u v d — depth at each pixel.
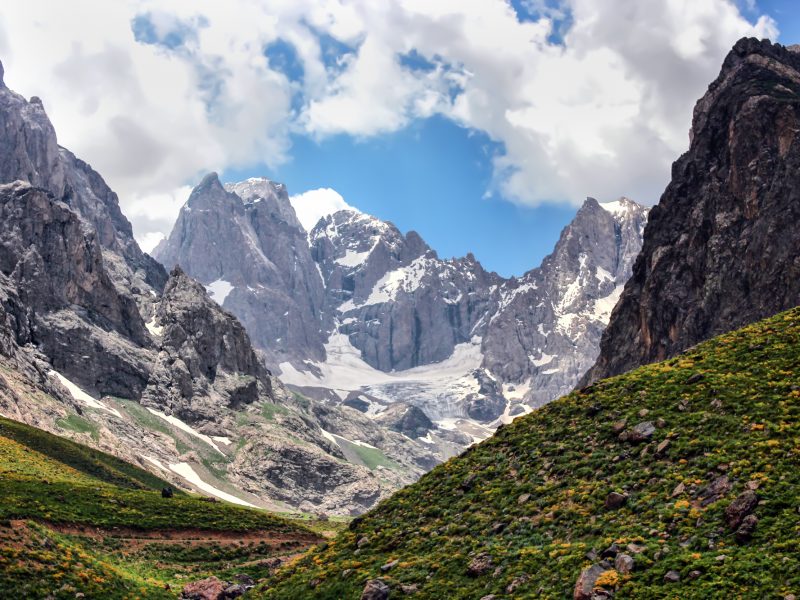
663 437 100.75
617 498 92.50
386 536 110.19
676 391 110.44
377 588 93.38
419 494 117.75
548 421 119.75
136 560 141.00
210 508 167.75
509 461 113.75
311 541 163.62
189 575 138.38
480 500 107.81
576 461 105.00
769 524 78.06
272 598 107.38
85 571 117.44
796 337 114.12
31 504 148.12
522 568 87.50
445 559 96.75
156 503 164.50
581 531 90.75
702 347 124.88
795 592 69.00
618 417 110.81
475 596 86.56
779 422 94.12
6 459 190.12
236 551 152.25
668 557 78.94
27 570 112.06
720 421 98.94
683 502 86.75
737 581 72.69
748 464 87.88
